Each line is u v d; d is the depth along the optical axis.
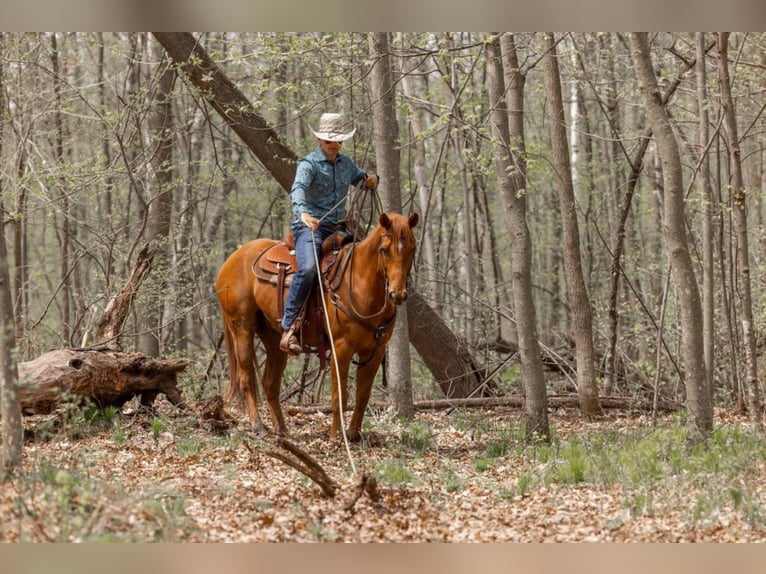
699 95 10.05
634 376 13.38
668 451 8.27
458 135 14.71
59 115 15.12
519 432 9.71
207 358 13.28
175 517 5.93
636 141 15.88
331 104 14.94
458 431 10.10
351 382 13.25
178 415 9.95
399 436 9.52
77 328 12.41
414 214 8.04
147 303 13.35
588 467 7.66
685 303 8.48
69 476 6.21
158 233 13.76
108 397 9.16
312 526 6.07
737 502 6.35
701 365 8.51
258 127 12.15
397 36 12.80
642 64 8.25
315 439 9.32
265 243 9.44
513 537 6.07
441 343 12.81
